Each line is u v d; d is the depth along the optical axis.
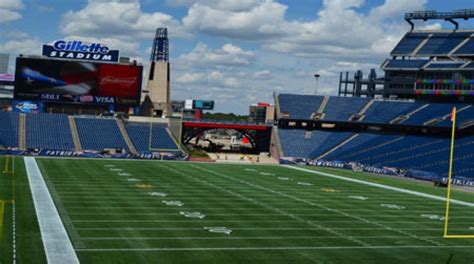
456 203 51.97
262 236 33.16
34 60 87.38
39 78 87.62
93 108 95.50
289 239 32.75
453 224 40.53
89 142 85.38
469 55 96.12
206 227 34.81
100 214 37.03
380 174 79.88
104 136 88.25
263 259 28.02
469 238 35.69
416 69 99.69
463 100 98.44
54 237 30.16
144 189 49.62
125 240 30.39
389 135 96.06
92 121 92.19
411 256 30.25
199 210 40.53
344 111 102.12
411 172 77.75
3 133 81.94
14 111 88.19
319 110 103.12
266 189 54.22
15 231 30.95
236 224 36.22
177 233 32.75
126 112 95.25
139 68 90.62
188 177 61.03
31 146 80.38
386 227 37.97
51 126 87.50
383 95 106.94
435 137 91.31
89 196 44.09
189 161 84.06
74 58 88.75
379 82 118.88
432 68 97.94
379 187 62.09
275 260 27.97
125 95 90.62
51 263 25.41
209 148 105.00
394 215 43.03
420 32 107.25
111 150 84.19
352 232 35.72
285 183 60.59
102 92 89.81
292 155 93.50
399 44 105.94
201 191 50.38
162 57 110.81
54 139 83.94
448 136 91.38
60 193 44.75
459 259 30.14
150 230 33.16
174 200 44.41
